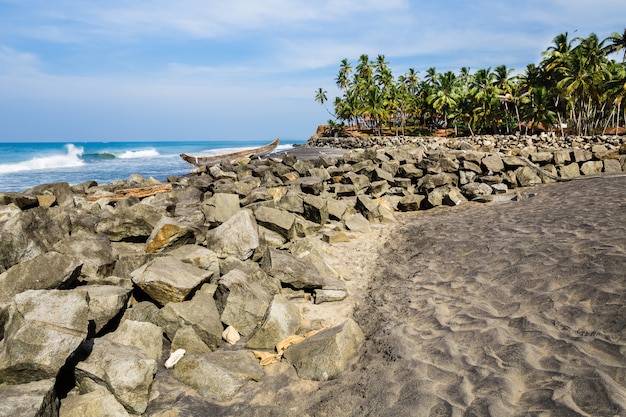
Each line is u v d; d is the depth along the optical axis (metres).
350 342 5.43
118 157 67.69
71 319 4.41
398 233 12.06
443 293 7.04
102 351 4.67
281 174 22.20
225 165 26.14
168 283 6.05
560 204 12.51
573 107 56.47
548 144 41.34
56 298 4.49
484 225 11.19
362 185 18.64
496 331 5.34
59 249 6.80
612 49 51.94
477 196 16.62
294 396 4.59
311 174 20.98
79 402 4.04
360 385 4.64
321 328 6.29
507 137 46.38
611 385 3.92
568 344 4.76
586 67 50.25
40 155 63.25
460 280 7.44
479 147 32.34
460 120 72.25
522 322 5.46
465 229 11.10
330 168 21.50
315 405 4.37
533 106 54.44
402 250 10.23
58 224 7.84
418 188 18.53
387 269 8.91
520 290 6.48
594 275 6.30
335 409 4.27
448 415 3.92
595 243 7.66
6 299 5.06
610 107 59.16
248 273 7.38
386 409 4.16
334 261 9.58
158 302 6.20
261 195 14.53
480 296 6.61
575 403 3.80
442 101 71.69
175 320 5.77
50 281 5.44
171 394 4.64
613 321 5.02
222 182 19.86
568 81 49.78
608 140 37.84
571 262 7.03
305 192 17.16
